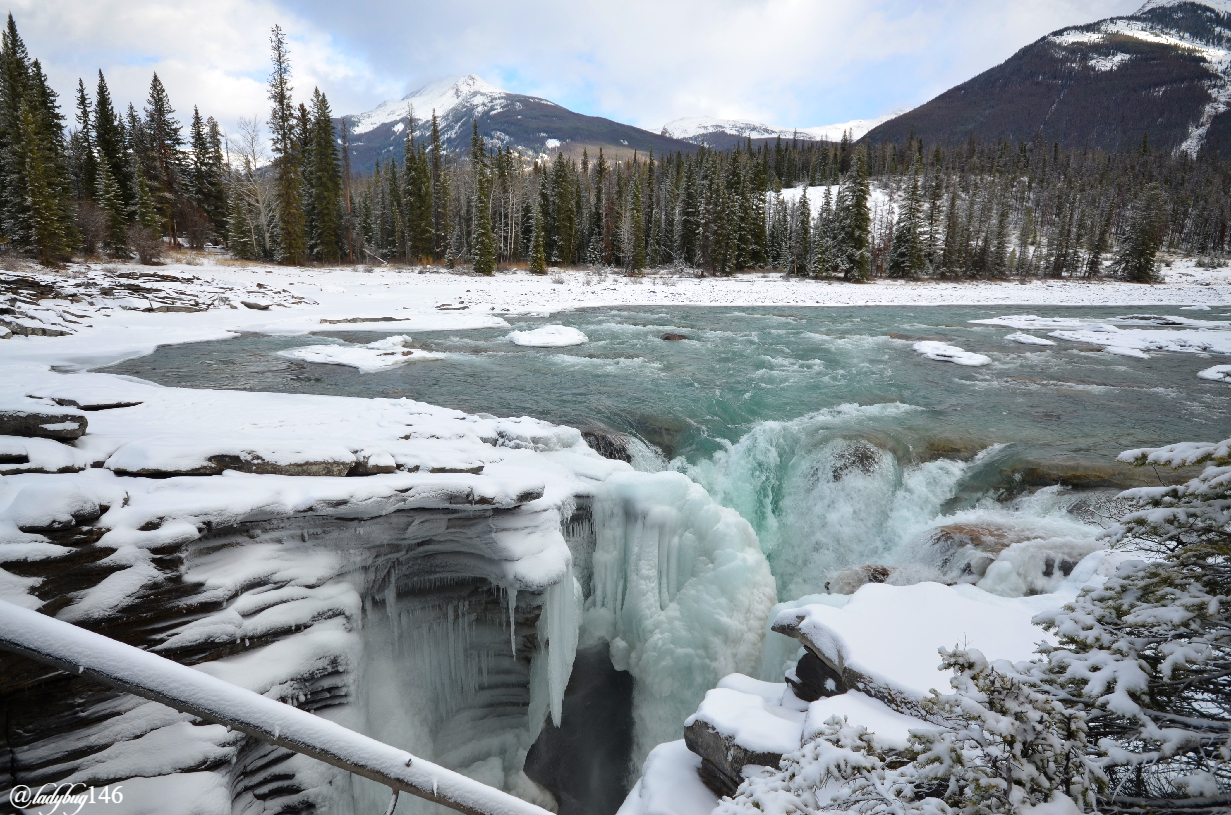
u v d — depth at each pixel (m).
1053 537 6.95
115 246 36.19
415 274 45.59
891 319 28.14
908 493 9.24
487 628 6.25
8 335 15.02
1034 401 13.06
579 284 42.91
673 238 65.62
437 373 14.23
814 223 83.00
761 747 3.68
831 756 2.33
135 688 1.44
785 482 10.01
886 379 15.01
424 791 1.56
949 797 2.10
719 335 21.92
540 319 25.23
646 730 7.18
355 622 5.09
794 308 33.06
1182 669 2.26
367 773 1.54
